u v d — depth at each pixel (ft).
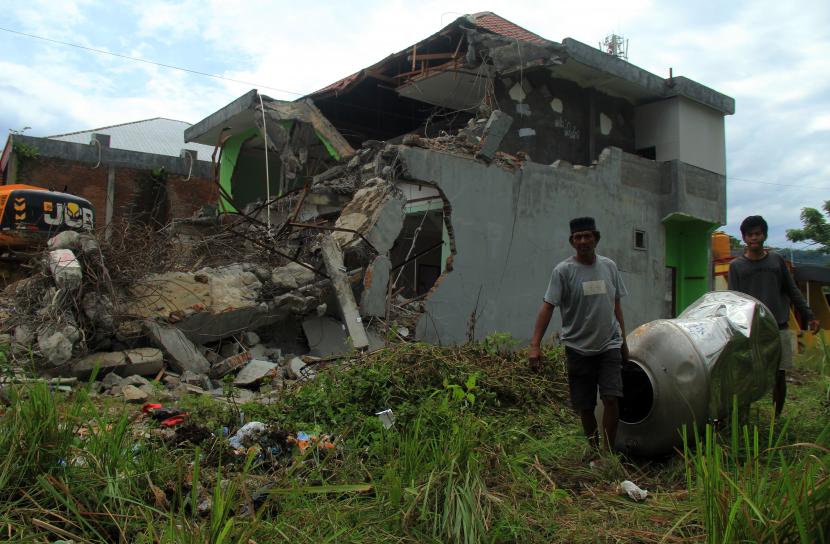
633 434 15.02
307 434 14.51
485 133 37.47
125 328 25.23
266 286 30.55
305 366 26.20
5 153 69.41
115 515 9.53
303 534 9.39
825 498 8.52
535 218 39.99
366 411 16.80
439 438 12.89
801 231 89.97
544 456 14.98
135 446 12.17
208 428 14.70
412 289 48.08
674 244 53.52
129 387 21.42
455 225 35.35
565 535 10.33
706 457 10.12
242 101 50.26
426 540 9.90
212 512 9.07
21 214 36.81
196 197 75.36
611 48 61.36
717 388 14.70
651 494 12.61
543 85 47.37
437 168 34.60
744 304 16.19
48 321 23.21
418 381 19.22
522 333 38.68
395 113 61.82
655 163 50.65
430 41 47.70
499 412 19.54
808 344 42.86
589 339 14.76
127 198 72.18
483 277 36.58
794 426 17.35
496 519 10.48
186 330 26.73
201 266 33.12
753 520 8.71
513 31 54.65
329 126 46.39
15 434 10.30
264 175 64.59
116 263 26.91
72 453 10.77
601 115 51.31
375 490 11.02
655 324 15.78
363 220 33.50
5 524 8.95
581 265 15.02
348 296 30.86
